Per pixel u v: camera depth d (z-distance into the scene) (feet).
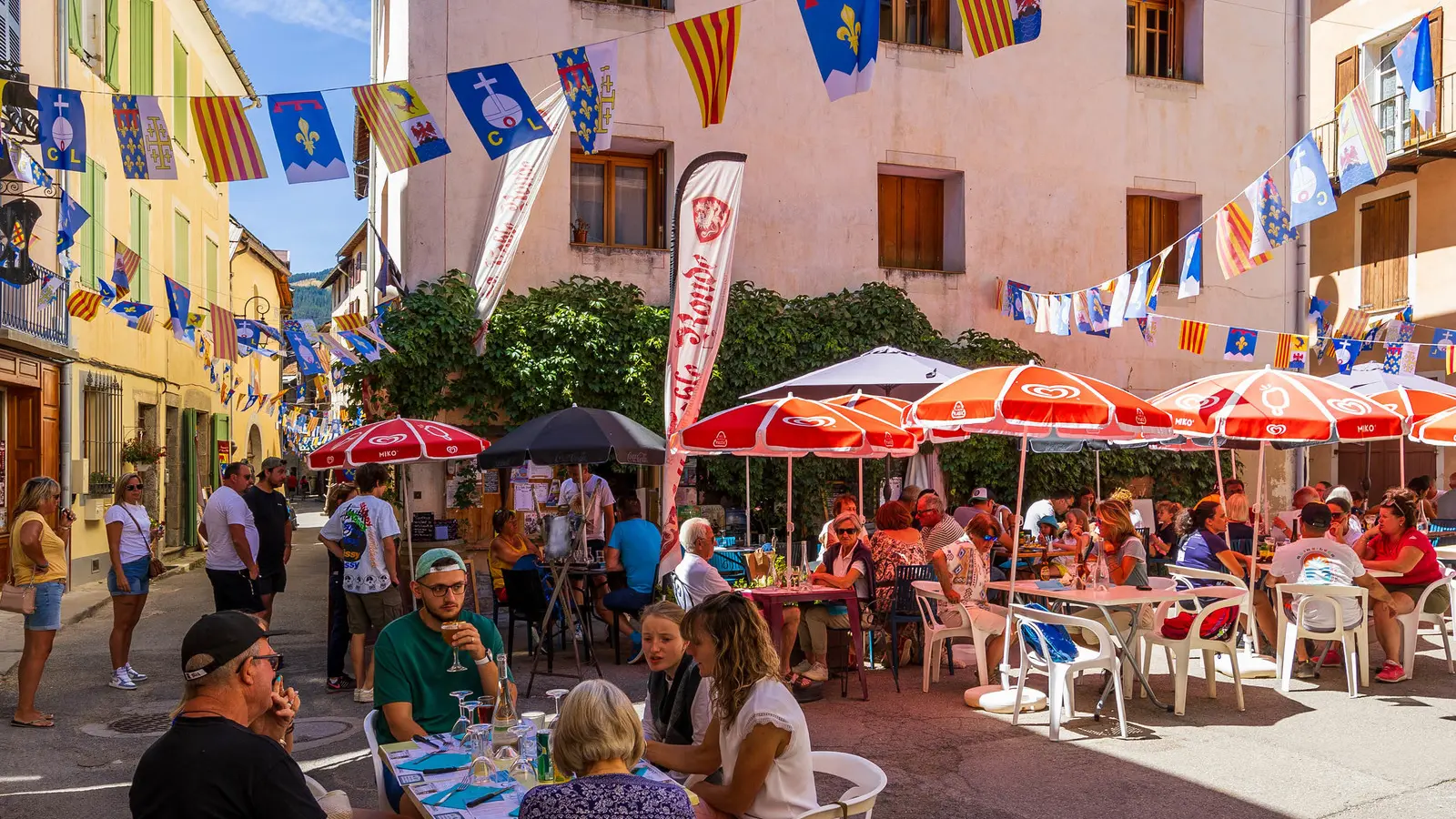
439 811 11.39
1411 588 29.22
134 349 60.54
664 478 32.58
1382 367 45.21
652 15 49.34
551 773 12.39
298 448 124.67
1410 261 66.18
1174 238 59.41
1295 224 28.60
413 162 21.42
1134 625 26.05
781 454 31.07
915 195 55.21
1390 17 66.49
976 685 28.45
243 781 9.78
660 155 50.62
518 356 45.65
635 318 47.44
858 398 36.42
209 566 30.25
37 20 46.65
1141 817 18.06
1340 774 20.33
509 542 34.99
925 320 52.54
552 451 31.58
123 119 21.58
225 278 83.82
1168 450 56.13
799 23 51.90
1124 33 57.36
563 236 47.91
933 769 20.88
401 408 45.39
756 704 12.84
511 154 44.98
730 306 49.29
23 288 44.65
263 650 10.59
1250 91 59.62
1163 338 58.03
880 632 31.17
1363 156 26.32
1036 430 27.53
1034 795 19.22
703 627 13.32
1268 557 33.86
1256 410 29.48
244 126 21.70
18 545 25.18
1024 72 55.52
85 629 40.42
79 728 24.99
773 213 51.06
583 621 33.96
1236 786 19.66
